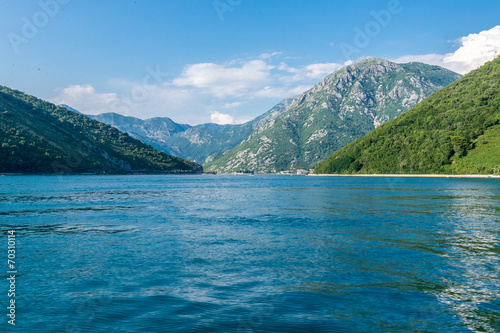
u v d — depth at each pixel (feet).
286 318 48.73
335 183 565.53
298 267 74.69
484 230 121.19
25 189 369.91
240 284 63.62
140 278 67.46
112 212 180.04
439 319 48.62
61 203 228.22
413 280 65.87
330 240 104.27
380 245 97.14
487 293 59.06
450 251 89.71
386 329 45.52
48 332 44.80
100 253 88.17
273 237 109.29
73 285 63.46
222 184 590.96
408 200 239.91
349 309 52.03
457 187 393.70
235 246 96.22
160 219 152.46
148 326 46.42
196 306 53.16
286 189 411.95
